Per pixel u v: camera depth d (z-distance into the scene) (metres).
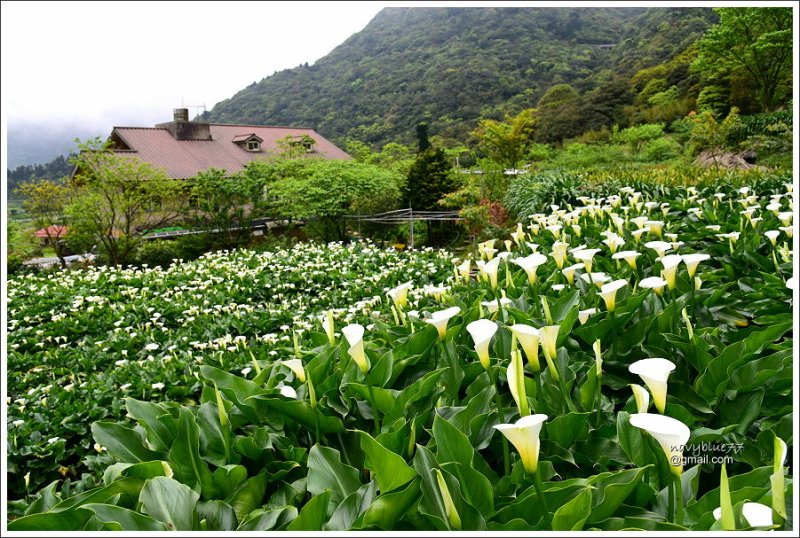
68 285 10.59
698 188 9.67
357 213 18.39
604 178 11.79
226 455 2.06
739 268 4.30
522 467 1.77
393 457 1.60
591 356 2.69
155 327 7.57
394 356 2.70
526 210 11.62
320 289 9.57
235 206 17.98
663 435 1.34
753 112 27.66
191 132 31.62
